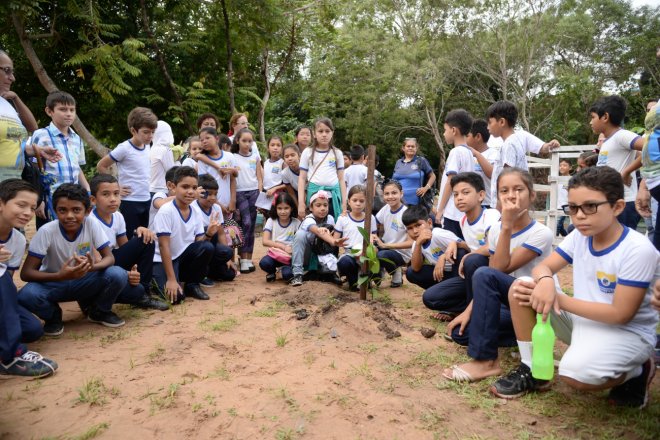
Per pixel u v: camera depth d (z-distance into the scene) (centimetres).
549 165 712
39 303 340
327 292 446
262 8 1150
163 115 1163
